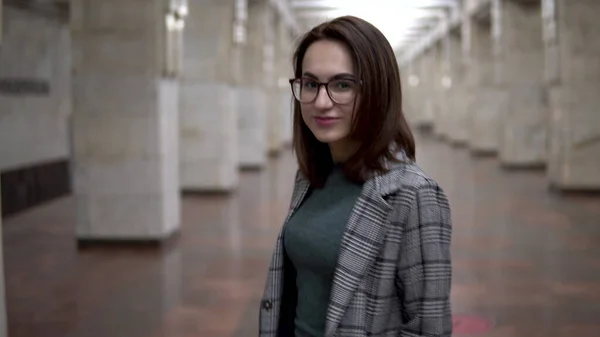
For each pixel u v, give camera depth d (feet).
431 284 6.78
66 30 51.47
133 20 32.22
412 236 6.84
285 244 7.72
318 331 7.30
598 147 49.73
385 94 7.05
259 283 26.55
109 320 22.27
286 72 93.50
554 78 50.90
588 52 49.24
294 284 8.07
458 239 34.81
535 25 67.67
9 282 27.02
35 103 46.29
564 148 50.06
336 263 7.07
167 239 33.55
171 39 34.22
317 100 7.12
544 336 20.51
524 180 59.62
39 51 46.88
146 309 23.41
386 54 7.12
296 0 91.86
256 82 68.90
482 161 78.48
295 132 7.96
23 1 43.29
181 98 50.44
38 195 46.88
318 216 7.38
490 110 86.63
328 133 7.18
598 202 46.21
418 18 114.73
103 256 31.37
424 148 101.76
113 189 32.99
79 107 32.76
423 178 6.94
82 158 32.96
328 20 7.34
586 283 26.27
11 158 42.98
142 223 33.06
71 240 35.06
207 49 49.80
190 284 26.45
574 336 20.45
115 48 32.42
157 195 32.83
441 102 127.75
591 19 49.03
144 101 32.50
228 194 51.03
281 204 46.32
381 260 6.92
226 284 26.48
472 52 87.56
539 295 24.77
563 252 31.55
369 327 6.94
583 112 49.65
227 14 49.42
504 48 68.03
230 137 50.98
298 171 8.08
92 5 32.24
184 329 21.33
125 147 32.76
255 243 33.88
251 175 64.18
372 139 7.07
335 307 6.88
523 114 68.18
